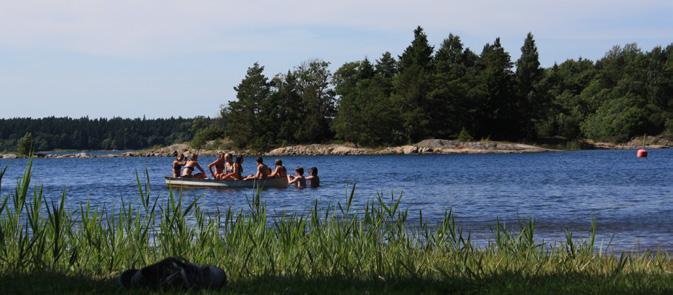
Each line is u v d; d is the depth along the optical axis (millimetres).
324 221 10984
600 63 186375
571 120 126812
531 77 124250
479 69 131875
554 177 42281
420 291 7434
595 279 7746
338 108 122438
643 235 16562
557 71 158375
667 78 144375
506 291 7168
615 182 36844
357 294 7047
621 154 93688
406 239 11109
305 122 123188
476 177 43344
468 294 7273
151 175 51094
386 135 113312
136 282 7266
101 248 9562
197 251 9625
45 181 43219
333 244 10086
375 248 9906
